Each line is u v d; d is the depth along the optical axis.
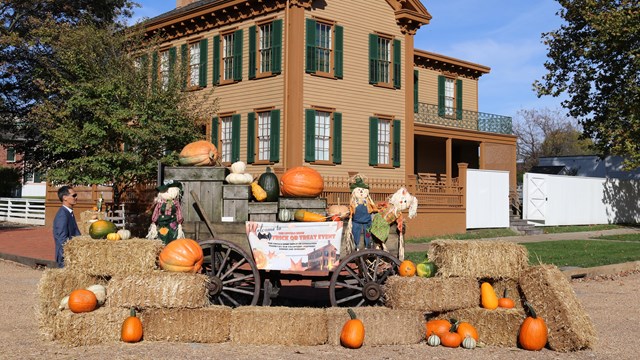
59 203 28.56
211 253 8.26
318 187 9.34
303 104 21.23
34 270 14.41
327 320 6.99
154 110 18.80
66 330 6.69
